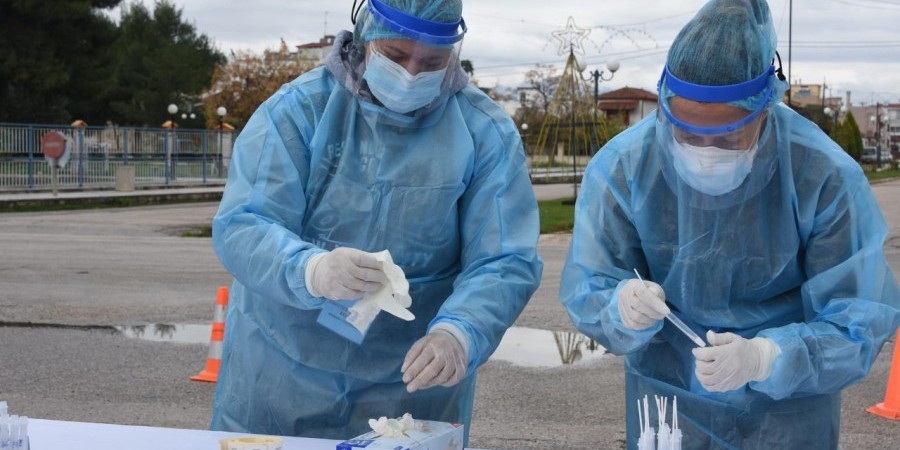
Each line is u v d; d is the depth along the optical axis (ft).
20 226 59.41
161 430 9.09
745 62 7.97
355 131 9.33
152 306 30.73
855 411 20.26
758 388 8.36
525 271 9.21
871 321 8.46
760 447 9.11
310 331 9.43
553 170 134.10
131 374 22.59
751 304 9.19
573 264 9.35
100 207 78.59
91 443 8.70
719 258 8.89
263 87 159.84
